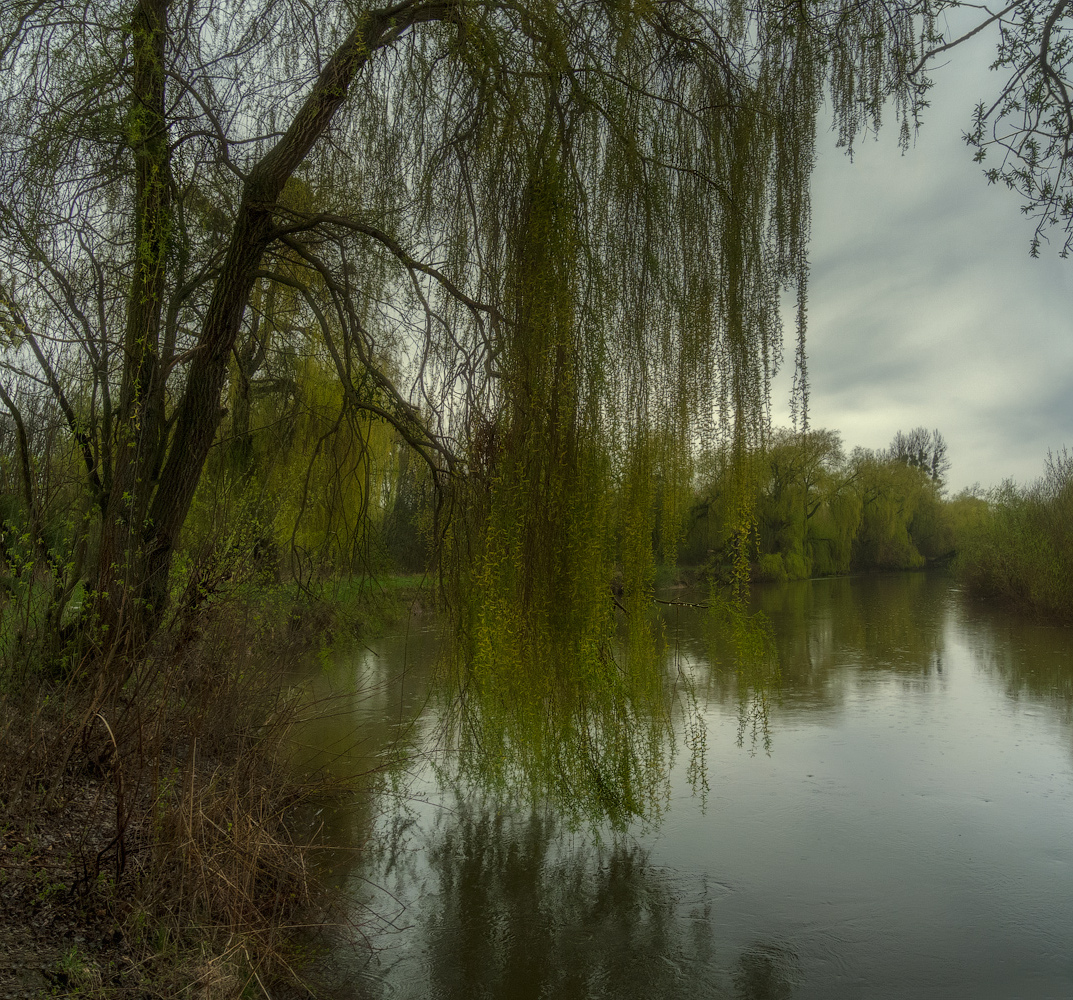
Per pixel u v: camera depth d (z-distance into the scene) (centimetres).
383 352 579
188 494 512
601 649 391
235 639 542
